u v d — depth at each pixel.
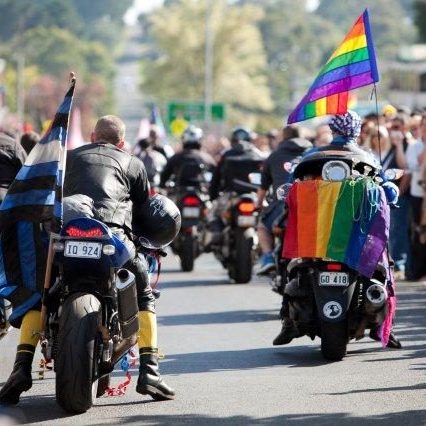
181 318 40.19
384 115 52.38
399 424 23.75
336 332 30.91
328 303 30.73
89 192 25.78
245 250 50.59
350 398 26.27
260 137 77.31
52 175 25.36
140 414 24.92
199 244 56.53
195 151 57.41
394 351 32.91
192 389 27.53
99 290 25.16
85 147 26.55
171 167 57.41
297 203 30.89
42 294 25.52
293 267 31.52
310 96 33.47
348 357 32.12
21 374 25.36
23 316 25.69
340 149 31.92
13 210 25.58
